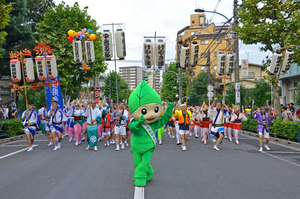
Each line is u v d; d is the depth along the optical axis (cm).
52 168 682
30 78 1012
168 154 881
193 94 4519
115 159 803
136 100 548
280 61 941
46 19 2056
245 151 936
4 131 1312
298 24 1122
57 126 1005
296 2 1162
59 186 524
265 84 2316
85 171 647
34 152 944
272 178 571
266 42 1255
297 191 484
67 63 2048
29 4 2736
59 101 1443
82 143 1198
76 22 1997
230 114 1196
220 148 1007
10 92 3556
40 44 1010
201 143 1162
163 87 4866
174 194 471
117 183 542
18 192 489
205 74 4581
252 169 657
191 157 823
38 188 512
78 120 1148
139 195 461
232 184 529
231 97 2466
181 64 908
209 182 544
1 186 527
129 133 1109
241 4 1555
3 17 834
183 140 973
